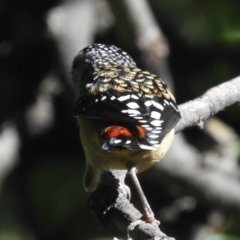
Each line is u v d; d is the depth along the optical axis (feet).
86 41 42.14
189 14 43.86
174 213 42.91
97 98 25.89
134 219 24.85
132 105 25.25
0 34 45.09
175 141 39.34
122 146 23.59
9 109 44.09
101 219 25.82
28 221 42.86
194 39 44.52
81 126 26.76
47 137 44.42
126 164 26.07
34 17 44.52
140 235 23.32
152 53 38.29
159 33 38.81
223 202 38.50
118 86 26.37
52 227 42.63
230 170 39.88
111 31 43.78
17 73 44.78
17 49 44.73
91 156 26.68
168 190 40.65
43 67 44.78
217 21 43.16
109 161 26.11
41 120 43.78
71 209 42.55
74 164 43.78
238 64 44.80
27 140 43.98
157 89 26.40
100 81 27.09
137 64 38.83
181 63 45.73
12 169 43.06
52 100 44.14
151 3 44.06
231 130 43.65
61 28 41.78
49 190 42.98
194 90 44.88
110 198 26.05
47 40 43.06
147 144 23.91
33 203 42.93
